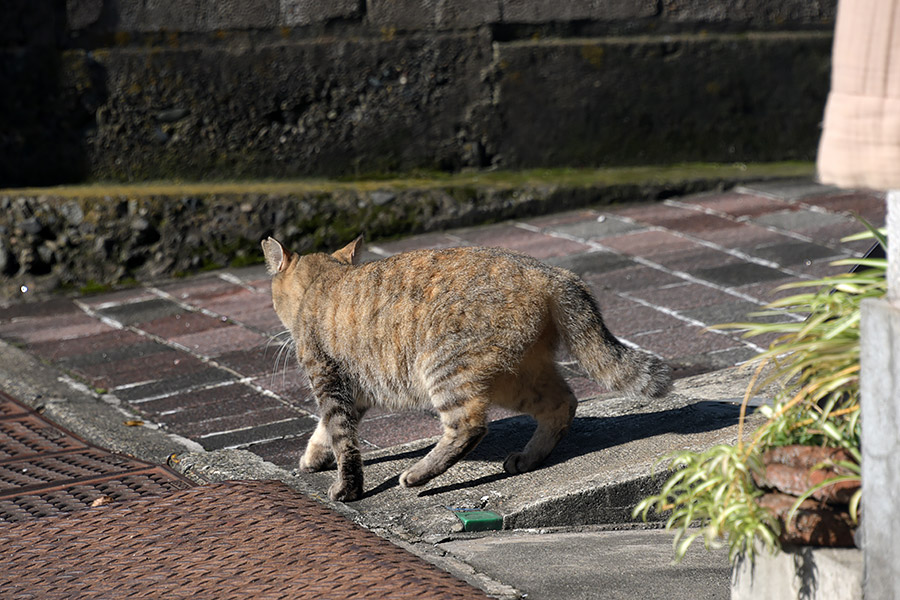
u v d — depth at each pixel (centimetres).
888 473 294
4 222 1049
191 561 461
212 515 515
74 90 1123
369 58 1161
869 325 301
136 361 847
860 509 319
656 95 1213
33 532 511
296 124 1166
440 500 554
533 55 1182
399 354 580
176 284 1059
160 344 886
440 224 1127
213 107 1148
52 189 1106
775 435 353
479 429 568
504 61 1179
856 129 267
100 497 591
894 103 261
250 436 686
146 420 724
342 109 1170
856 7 266
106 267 1070
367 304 588
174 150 1152
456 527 517
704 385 685
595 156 1223
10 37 1099
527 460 579
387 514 544
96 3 1113
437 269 574
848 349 333
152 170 1153
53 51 1113
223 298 1000
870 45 263
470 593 408
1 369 837
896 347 288
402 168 1191
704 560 456
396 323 576
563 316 563
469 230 1127
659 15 1205
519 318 555
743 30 1223
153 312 973
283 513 513
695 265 973
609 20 1200
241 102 1152
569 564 454
